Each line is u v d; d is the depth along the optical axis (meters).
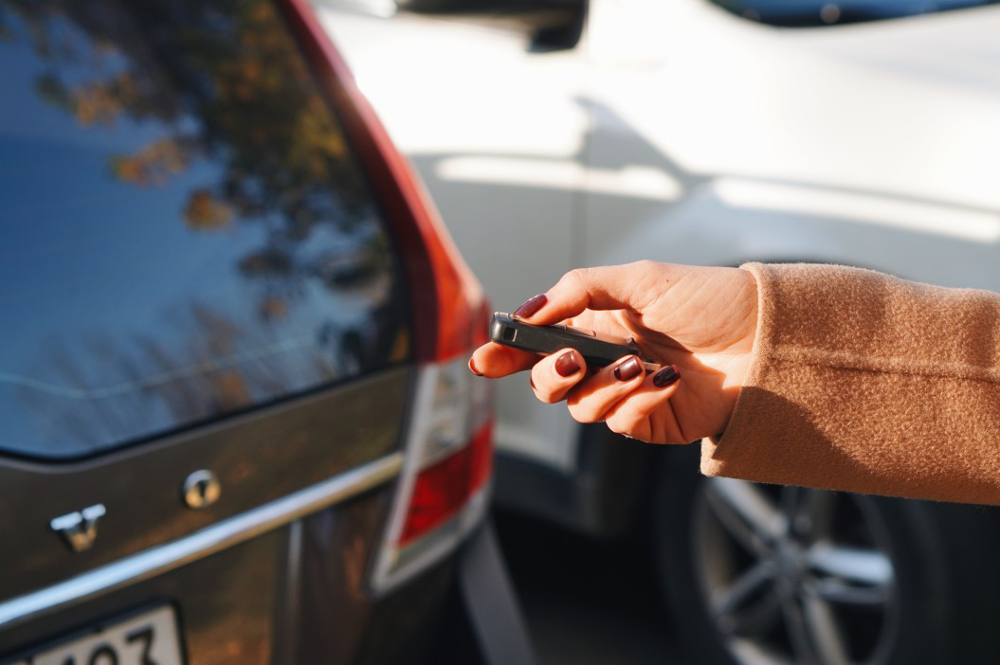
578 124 2.44
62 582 1.15
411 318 1.51
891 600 2.15
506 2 2.44
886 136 2.13
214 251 1.35
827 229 2.16
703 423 0.96
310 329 1.40
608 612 2.73
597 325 1.01
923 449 0.90
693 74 2.33
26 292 1.19
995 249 2.00
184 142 1.38
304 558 1.37
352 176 1.52
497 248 2.57
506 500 2.65
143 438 1.22
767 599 2.39
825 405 0.89
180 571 1.24
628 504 2.48
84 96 1.31
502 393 2.62
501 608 1.64
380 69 2.74
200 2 1.48
